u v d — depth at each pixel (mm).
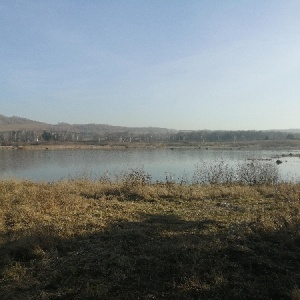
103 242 7336
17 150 66875
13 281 5605
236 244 7133
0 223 8578
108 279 5680
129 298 5105
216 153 59188
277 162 38219
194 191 13477
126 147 81250
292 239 7426
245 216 9531
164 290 5355
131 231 7961
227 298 5164
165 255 6551
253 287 5457
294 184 15914
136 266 6137
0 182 14867
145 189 13367
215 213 9969
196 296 5207
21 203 10977
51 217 9250
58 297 5113
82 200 11492
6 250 6781
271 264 6250
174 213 10000
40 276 5781
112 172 26906
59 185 14641
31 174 27500
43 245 6988
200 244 7000
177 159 43688
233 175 19203
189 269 5961
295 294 5082
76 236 7703
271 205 11203
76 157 47719
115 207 10703
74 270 5945
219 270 5953
